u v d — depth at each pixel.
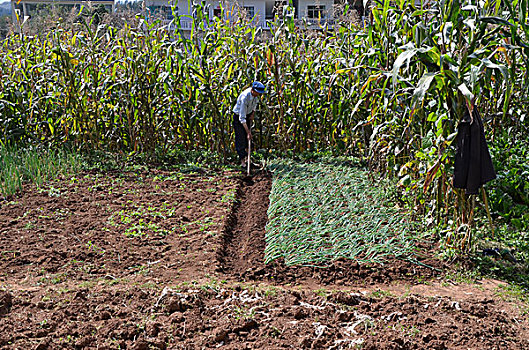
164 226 6.36
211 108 9.65
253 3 27.89
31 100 9.75
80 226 6.27
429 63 4.95
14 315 3.89
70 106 9.70
